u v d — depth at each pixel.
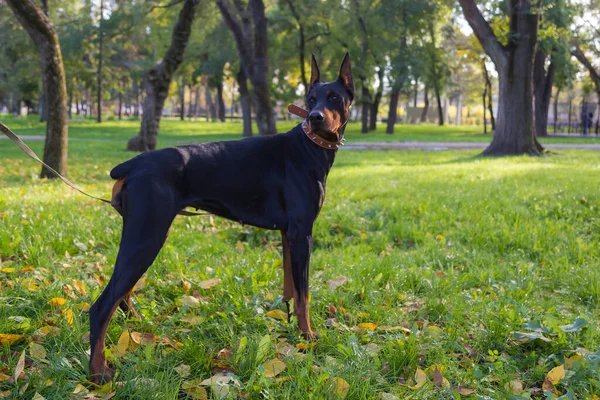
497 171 13.37
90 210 7.55
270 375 3.18
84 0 42.44
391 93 40.25
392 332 3.94
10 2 10.46
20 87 48.53
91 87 53.22
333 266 5.44
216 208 3.59
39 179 11.19
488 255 6.13
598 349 3.60
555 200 8.88
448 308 4.36
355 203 8.97
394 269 5.26
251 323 4.00
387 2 33.91
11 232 5.72
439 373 3.22
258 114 22.00
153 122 19.97
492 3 26.61
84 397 2.92
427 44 39.41
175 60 19.36
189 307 4.21
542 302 4.63
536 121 34.97
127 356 3.38
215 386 2.99
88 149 20.80
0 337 3.41
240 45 21.69
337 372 3.21
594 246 6.40
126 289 3.13
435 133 43.09
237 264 5.24
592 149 22.77
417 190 10.16
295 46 33.28
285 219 3.72
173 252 5.50
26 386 2.92
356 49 34.53
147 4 20.52
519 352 3.74
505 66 19.19
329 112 3.72
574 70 36.72
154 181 3.23
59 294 4.20
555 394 3.15
